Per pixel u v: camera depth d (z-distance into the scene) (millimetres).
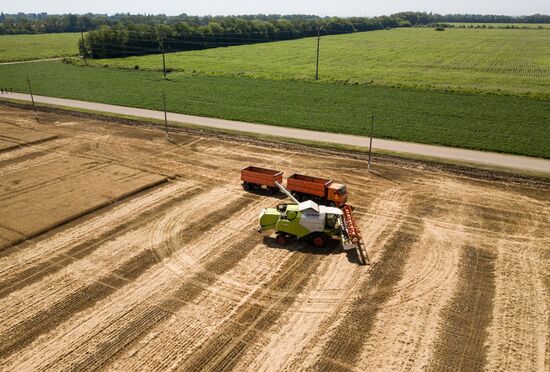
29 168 33219
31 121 47062
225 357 15328
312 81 69312
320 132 42312
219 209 26656
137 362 15062
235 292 18828
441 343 16062
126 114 49875
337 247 22562
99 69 86250
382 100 55625
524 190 29047
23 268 20469
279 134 41750
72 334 16359
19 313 17453
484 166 33125
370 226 24516
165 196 28438
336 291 18938
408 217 25516
